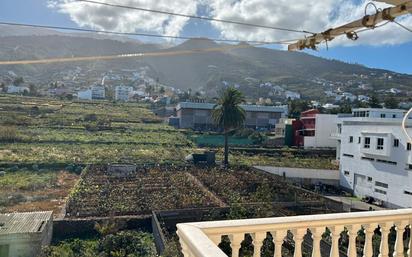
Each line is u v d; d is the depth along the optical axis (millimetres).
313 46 3998
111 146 42656
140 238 15922
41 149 38094
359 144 28312
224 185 25578
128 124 59469
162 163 33531
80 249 14961
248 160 38531
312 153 44031
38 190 24266
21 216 15312
